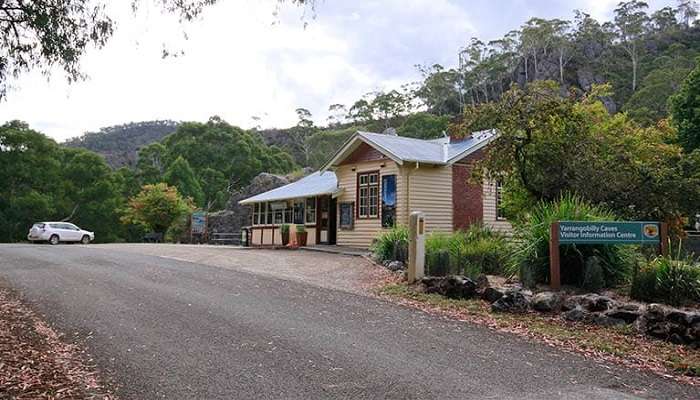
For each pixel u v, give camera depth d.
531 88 14.12
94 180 48.50
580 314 8.62
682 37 85.69
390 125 72.69
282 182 38.47
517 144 13.98
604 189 13.82
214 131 62.31
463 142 23.09
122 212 44.81
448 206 21.69
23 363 6.15
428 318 8.88
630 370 6.44
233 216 37.06
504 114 13.86
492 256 12.30
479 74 83.25
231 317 8.53
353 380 5.79
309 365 6.26
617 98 71.75
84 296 10.20
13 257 17.50
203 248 23.59
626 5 87.25
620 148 15.12
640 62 80.06
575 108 14.73
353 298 10.36
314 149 69.62
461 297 10.31
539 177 14.24
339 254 19.58
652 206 14.05
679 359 6.87
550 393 5.51
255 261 17.00
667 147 16.28
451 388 5.59
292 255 19.31
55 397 5.16
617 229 9.70
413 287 11.38
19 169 44.25
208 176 58.28
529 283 10.13
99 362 6.28
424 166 21.16
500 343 7.44
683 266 8.82
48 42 7.49
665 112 50.75
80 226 47.16
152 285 11.48
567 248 10.18
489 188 22.66
